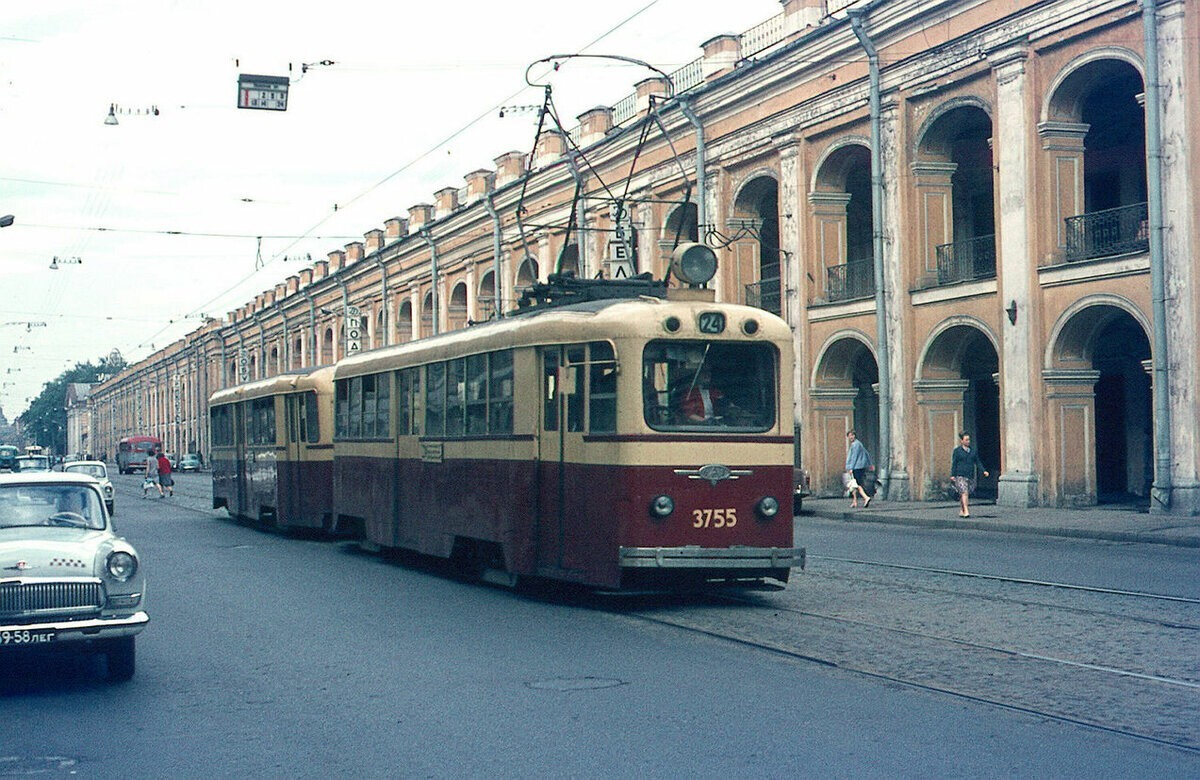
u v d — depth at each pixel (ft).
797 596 40.24
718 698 25.12
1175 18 67.77
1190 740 21.02
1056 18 75.72
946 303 86.63
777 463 38.73
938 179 89.56
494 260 153.69
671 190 119.03
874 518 79.82
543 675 28.25
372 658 31.19
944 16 84.79
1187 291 67.46
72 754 22.57
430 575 51.26
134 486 207.72
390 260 188.03
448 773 20.36
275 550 65.92
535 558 41.32
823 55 95.91
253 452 83.25
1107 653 28.94
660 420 37.70
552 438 40.75
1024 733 21.68
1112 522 65.51
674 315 38.06
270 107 77.41
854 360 101.50
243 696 27.25
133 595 28.58
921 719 22.84
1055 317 77.15
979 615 35.17
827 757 20.39
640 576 37.70
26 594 27.50
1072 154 77.82
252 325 267.18
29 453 261.65
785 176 102.42
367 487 59.16
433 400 50.57
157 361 356.79
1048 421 77.77
